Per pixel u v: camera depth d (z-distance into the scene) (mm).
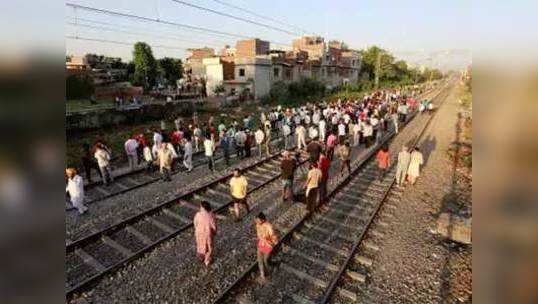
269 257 7574
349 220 10141
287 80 48094
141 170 14555
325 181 10984
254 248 8602
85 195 11906
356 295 6930
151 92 40906
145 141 16094
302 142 18078
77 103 28531
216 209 10461
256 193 12203
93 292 6953
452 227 9055
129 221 9703
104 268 7770
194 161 16266
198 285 7195
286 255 8242
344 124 19281
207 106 33000
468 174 14570
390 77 80750
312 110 25500
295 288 7098
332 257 8211
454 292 7082
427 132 23672
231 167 15258
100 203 11148
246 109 34594
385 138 21312
